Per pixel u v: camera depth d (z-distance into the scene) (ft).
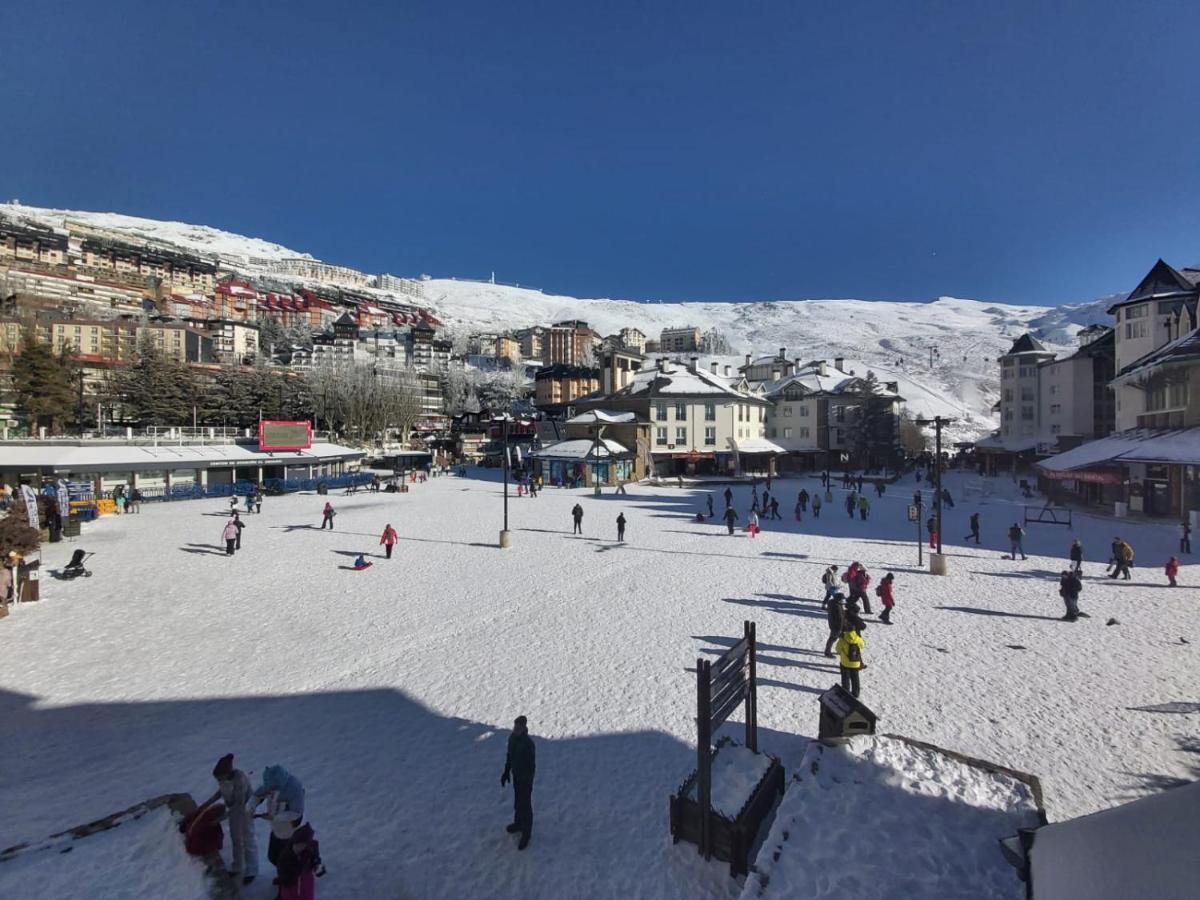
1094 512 128.77
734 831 23.41
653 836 26.08
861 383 257.14
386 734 35.27
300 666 45.50
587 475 199.72
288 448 192.65
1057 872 17.28
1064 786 28.55
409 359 513.86
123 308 473.26
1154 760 30.76
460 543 96.43
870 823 23.12
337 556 86.38
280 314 632.38
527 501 157.07
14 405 184.85
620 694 40.01
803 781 25.70
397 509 140.77
